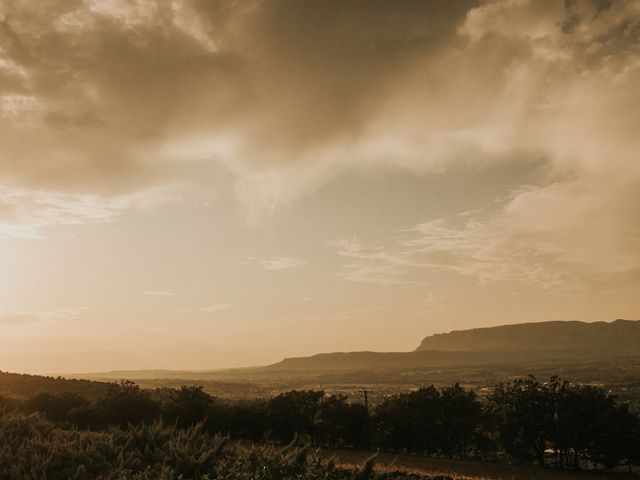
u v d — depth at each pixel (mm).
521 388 76000
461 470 56719
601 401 69625
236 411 74188
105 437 11672
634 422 68000
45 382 113312
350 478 9703
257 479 9055
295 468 9531
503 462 75938
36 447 10750
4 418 12562
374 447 79812
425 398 79312
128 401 63656
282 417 75375
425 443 78000
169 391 73312
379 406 82562
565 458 79375
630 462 68562
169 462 10164
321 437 81250
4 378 110812
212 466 10047
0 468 9797
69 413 61562
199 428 11812
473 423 78375
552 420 71188
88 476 9836
